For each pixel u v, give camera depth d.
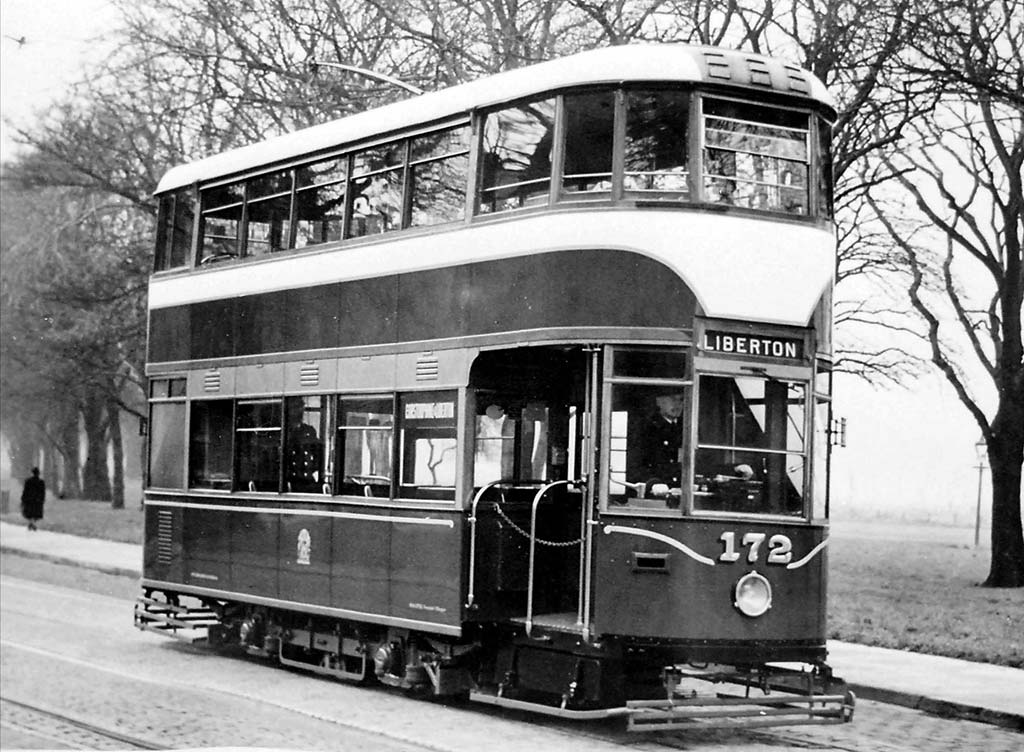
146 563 18.61
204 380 17.70
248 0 28.06
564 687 12.59
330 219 15.70
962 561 30.69
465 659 13.88
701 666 12.30
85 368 41.72
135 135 33.62
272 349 16.44
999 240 27.25
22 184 38.44
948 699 14.71
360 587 14.73
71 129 34.53
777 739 12.73
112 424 53.44
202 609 17.80
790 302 12.48
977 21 21.50
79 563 31.73
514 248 13.05
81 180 35.66
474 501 13.34
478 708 14.11
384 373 14.60
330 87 26.53
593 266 12.41
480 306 13.39
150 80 31.34
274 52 28.55
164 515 18.33
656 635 12.01
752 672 12.45
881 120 23.53
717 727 11.83
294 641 16.20
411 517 14.07
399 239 14.53
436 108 14.18
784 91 12.63
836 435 12.94
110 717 13.05
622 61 12.55
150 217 36.38
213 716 13.21
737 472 12.22
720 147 12.46
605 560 12.16
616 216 12.37
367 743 11.98
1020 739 13.20
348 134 15.41
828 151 12.97
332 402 15.38
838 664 17.30
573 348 12.85
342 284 15.33
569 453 13.54
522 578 13.63
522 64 24.12
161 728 12.52
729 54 12.63
